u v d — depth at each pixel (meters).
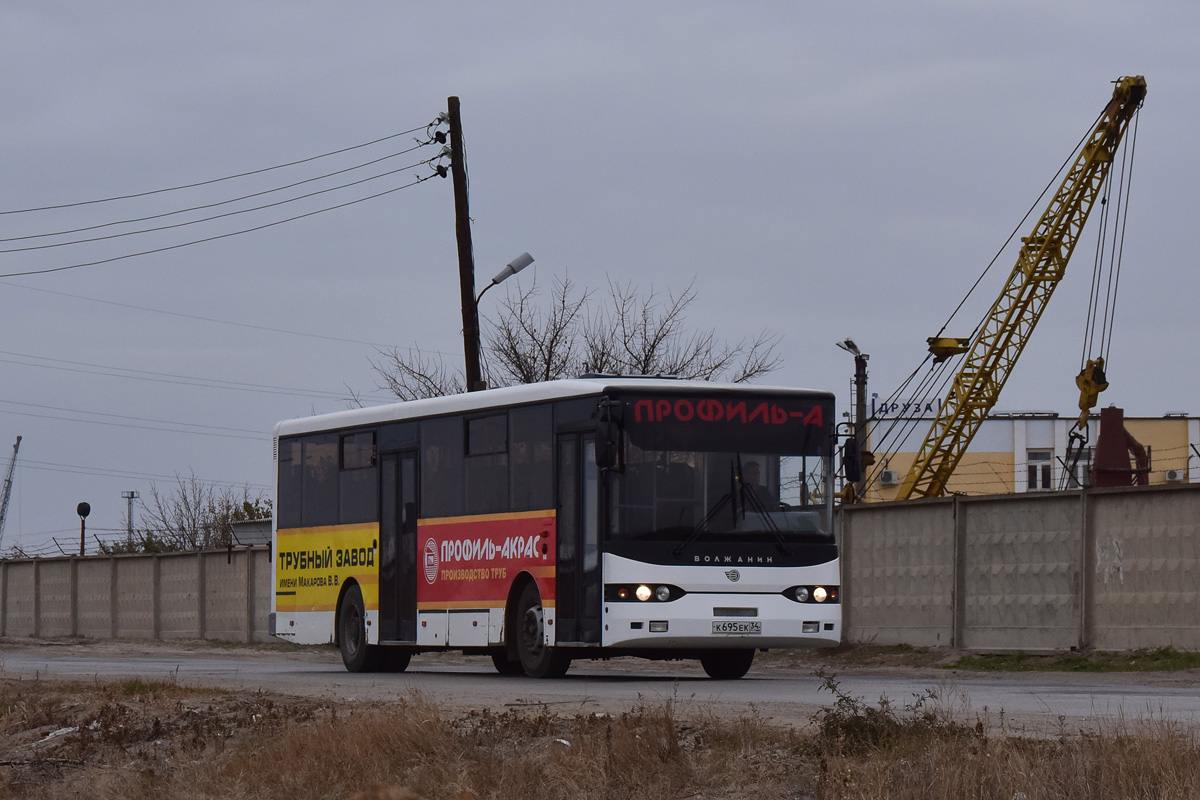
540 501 22.58
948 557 28.53
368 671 26.39
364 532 26.39
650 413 21.58
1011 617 27.14
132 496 96.25
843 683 21.66
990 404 74.00
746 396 22.03
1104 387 68.31
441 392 51.91
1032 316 73.50
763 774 11.13
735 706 15.23
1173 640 24.08
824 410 22.38
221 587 46.19
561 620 22.03
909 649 28.98
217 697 17.81
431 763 12.48
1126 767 9.91
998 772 9.96
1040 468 89.81
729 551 21.52
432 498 24.86
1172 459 89.31
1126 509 25.09
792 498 21.98
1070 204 72.81
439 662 33.62
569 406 22.16
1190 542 23.95
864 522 30.70
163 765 13.77
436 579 24.61
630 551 21.20
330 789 12.17
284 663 32.69
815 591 21.83
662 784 11.16
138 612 50.06
